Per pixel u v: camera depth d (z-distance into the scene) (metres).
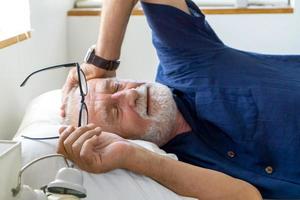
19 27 1.72
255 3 2.60
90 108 1.33
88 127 1.10
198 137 1.39
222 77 1.39
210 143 1.38
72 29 2.55
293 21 2.53
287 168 1.31
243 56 1.47
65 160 0.97
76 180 0.76
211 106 1.37
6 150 0.73
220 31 2.56
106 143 1.09
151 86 1.40
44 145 1.07
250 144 1.33
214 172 1.13
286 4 2.59
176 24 1.41
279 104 1.33
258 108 1.34
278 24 2.54
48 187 0.75
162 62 1.50
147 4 1.40
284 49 2.58
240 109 1.35
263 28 2.54
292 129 1.31
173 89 1.46
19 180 0.76
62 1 2.41
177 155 1.39
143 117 1.34
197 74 1.41
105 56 1.44
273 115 1.32
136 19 2.52
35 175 1.01
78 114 1.29
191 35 1.42
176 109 1.39
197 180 1.09
